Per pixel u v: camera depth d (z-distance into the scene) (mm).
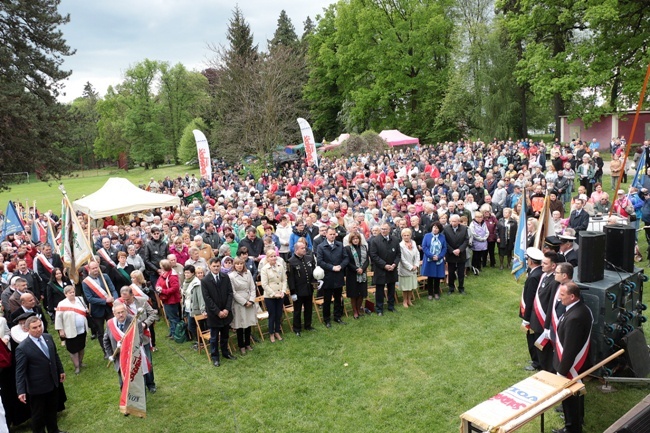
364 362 8352
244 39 46031
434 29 42000
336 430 6523
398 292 12047
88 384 8375
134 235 12414
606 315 6418
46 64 23734
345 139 35375
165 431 6781
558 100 36438
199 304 9250
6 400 7188
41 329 6645
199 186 27328
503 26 37094
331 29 51344
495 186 17297
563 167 19719
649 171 14359
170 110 70062
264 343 9461
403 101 47000
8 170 22734
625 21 28766
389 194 16234
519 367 7781
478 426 4977
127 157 79062
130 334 6855
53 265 12312
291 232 12156
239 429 6699
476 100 38625
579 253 6699
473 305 10570
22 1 22625
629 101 32125
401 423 6574
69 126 25203
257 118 36906
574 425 5816
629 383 6848
